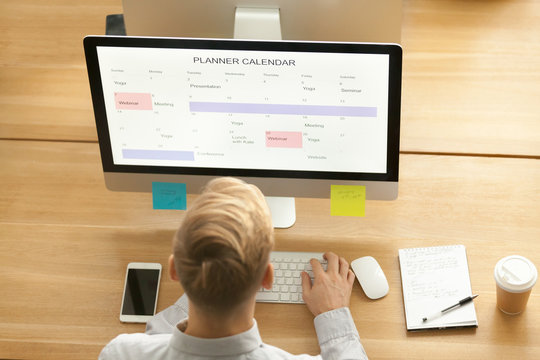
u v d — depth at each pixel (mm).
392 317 1467
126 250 1615
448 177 1724
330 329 1384
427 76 1964
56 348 1450
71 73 2037
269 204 1677
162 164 1562
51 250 1623
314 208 1685
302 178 1542
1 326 1487
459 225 1621
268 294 1506
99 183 1765
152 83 1464
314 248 1594
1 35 2158
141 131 1522
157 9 1690
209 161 1547
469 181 1712
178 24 1717
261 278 965
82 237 1646
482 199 1671
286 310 1487
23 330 1480
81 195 1738
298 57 1410
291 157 1520
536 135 1800
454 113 1865
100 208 1708
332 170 1524
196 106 1481
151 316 1483
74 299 1530
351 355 1322
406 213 1655
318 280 1469
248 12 1653
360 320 1465
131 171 1577
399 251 1565
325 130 1480
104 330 1475
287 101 1459
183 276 937
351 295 1509
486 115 1855
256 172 1547
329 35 1703
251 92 1456
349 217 1658
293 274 1534
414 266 1531
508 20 2102
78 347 1450
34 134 1888
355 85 1428
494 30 2076
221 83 1452
